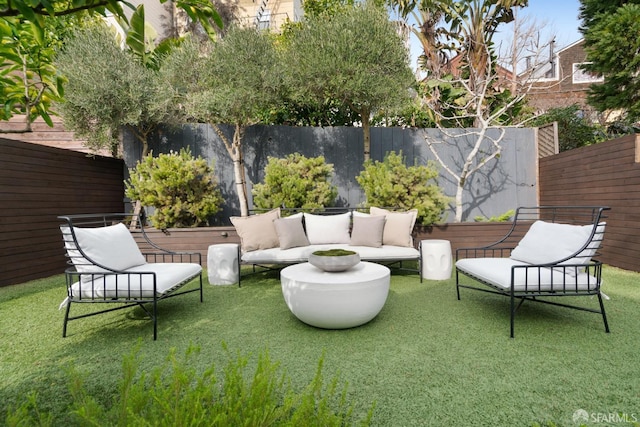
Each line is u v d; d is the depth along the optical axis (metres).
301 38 5.18
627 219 4.23
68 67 4.65
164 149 5.73
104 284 2.46
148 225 5.51
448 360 2.02
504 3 6.98
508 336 2.37
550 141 6.16
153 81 5.15
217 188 5.85
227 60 4.84
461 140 6.45
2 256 3.93
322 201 5.43
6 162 4.00
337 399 1.63
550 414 1.51
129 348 2.24
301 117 6.83
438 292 3.57
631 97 5.71
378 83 4.96
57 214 4.68
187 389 1.03
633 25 4.94
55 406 1.60
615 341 2.26
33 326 2.65
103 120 4.96
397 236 4.40
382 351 2.15
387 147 6.33
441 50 8.27
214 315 2.90
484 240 5.22
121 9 0.90
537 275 2.50
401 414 1.52
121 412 0.95
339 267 2.69
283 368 1.94
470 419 1.48
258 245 4.27
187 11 1.06
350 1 8.06
